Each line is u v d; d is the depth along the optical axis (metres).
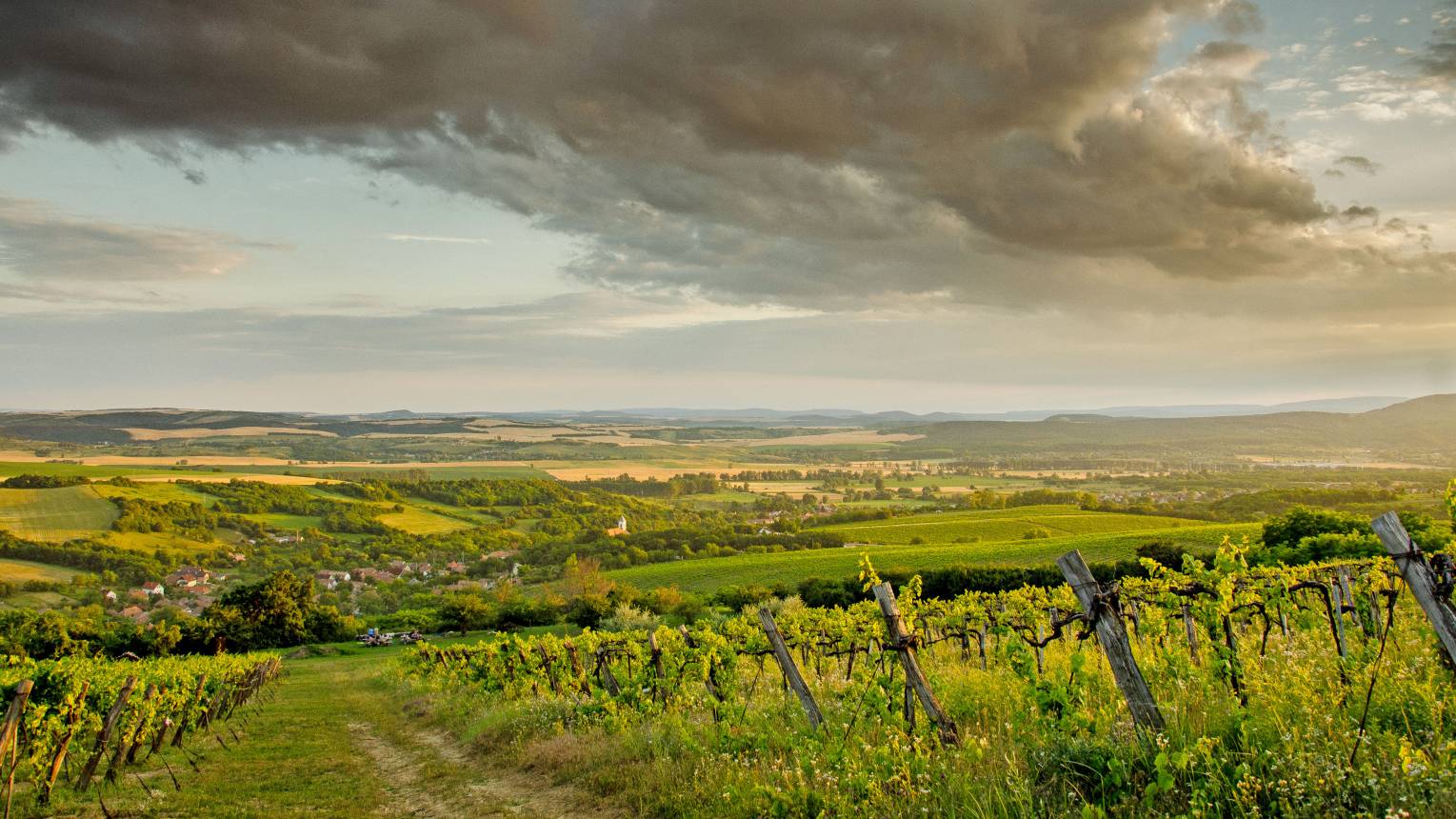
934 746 7.52
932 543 129.62
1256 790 5.05
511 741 13.74
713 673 14.19
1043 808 5.69
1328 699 6.18
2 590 125.38
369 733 19.97
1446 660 6.29
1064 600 21.67
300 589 90.94
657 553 151.75
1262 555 46.19
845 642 17.00
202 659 34.41
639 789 9.06
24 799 11.01
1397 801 4.47
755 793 7.34
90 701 15.61
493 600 112.06
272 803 10.73
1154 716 6.09
